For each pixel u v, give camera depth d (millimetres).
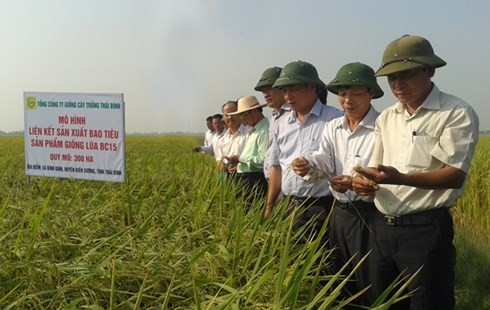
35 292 2852
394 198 3648
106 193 5770
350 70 4094
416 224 3588
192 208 4852
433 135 3494
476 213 9656
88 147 7012
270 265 3311
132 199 5262
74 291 2877
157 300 2812
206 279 2971
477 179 10539
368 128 4195
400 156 3648
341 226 4203
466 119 3393
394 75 3512
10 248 3570
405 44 3463
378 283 3881
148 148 40719
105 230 4184
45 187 6426
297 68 4684
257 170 6738
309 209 4641
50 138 7191
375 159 3918
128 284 3018
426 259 3562
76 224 4117
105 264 3229
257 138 6656
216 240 3734
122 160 6840
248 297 2760
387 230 3730
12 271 3111
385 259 3791
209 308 2631
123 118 6820
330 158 4438
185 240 3891
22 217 4492
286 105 5539
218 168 6492
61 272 3090
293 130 4953
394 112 3756
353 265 4207
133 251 3512
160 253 3416
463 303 5617
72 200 5203
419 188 3496
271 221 4352
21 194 5980
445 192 3516
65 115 7082
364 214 4074
